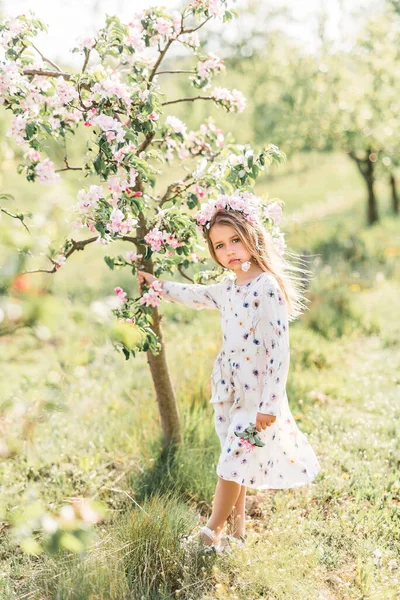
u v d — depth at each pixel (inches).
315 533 126.3
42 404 75.9
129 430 174.1
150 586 107.0
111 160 122.2
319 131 454.6
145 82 131.0
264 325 115.4
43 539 118.0
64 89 120.0
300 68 464.4
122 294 125.3
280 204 134.3
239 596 105.3
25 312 55.0
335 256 386.6
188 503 140.3
